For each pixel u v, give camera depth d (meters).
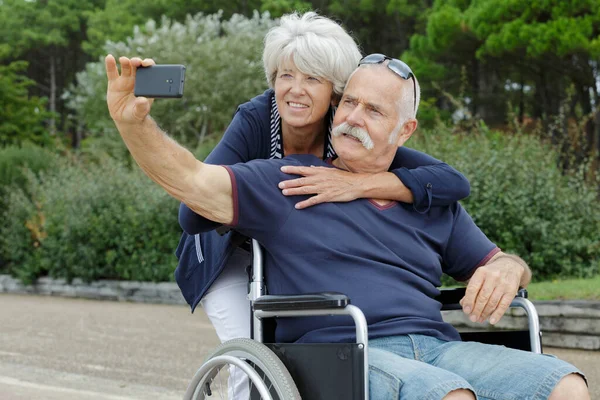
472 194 9.66
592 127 21.45
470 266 3.23
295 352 2.65
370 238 2.92
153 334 8.47
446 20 21.89
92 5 50.44
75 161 15.25
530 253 9.55
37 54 51.50
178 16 38.19
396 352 2.81
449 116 24.94
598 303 7.10
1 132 32.09
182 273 3.44
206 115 26.00
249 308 3.42
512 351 2.82
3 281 13.73
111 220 12.25
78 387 5.86
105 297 12.25
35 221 13.23
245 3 36.56
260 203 2.82
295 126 3.20
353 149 3.03
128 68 2.57
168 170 2.68
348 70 3.15
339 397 2.51
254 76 26.30
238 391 3.30
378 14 35.16
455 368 2.81
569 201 9.80
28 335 8.42
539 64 21.06
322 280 2.83
